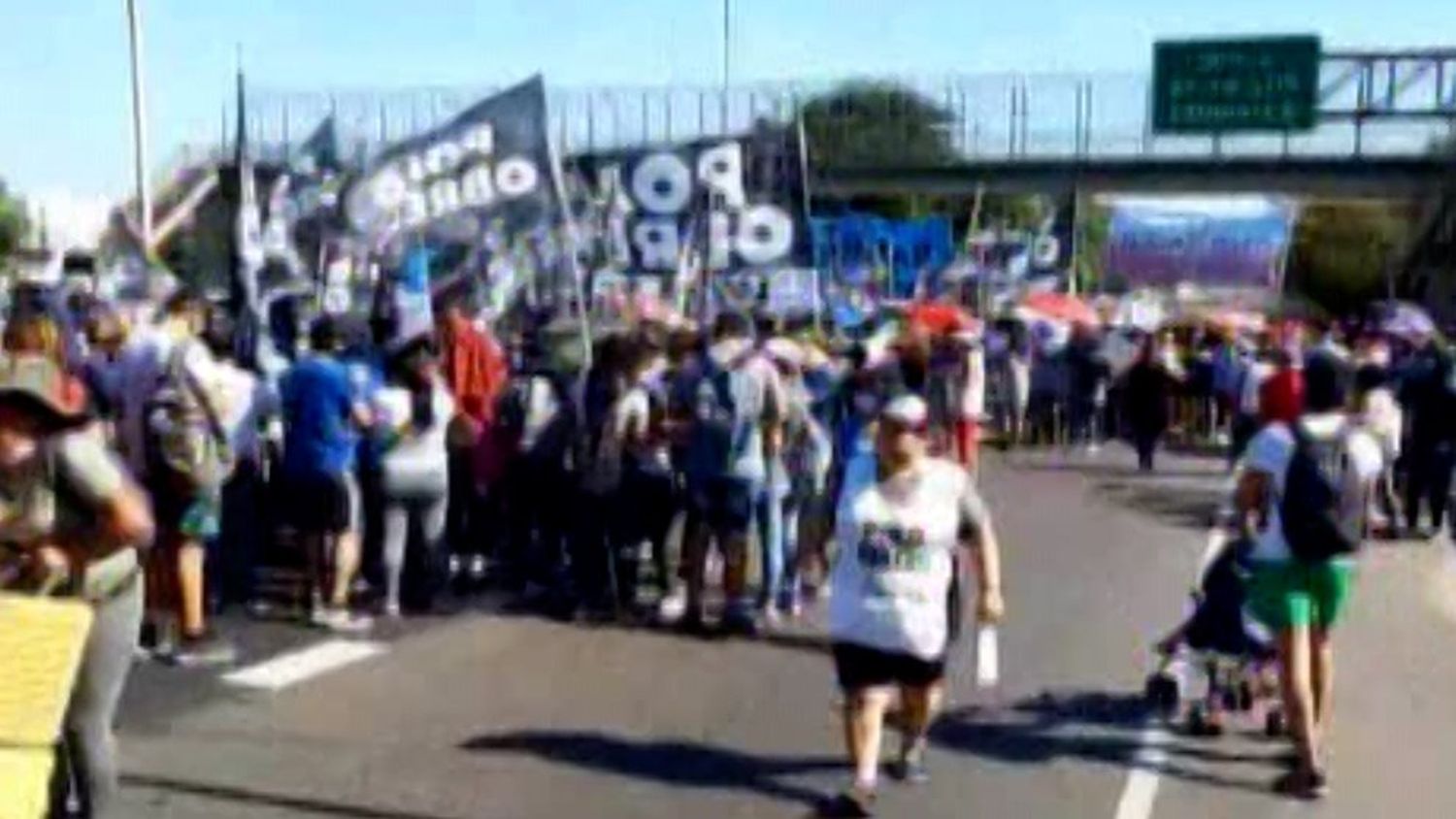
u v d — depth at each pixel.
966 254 37.50
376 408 11.33
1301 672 8.21
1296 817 7.97
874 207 63.03
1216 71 55.16
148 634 10.25
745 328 11.47
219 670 9.89
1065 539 16.73
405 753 8.47
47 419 6.07
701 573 11.38
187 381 9.96
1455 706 10.13
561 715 9.27
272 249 15.30
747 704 9.65
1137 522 18.08
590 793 7.97
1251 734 9.30
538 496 12.09
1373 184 55.38
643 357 11.52
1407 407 17.69
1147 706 9.85
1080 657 11.17
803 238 21.06
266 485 12.16
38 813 5.73
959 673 10.62
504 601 12.11
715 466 11.17
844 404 12.81
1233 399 22.83
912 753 8.30
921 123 59.50
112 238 17.67
